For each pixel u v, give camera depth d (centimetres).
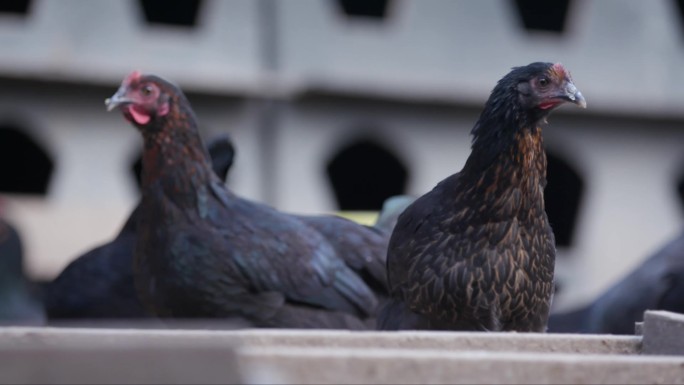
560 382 300
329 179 2867
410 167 2486
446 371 296
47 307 680
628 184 2628
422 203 543
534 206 530
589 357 303
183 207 606
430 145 2494
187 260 598
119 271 678
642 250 2627
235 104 2420
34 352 256
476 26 2530
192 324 604
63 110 2361
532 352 356
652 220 2634
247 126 2423
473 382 296
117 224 2320
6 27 2334
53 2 2353
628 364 301
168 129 610
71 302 675
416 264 534
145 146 614
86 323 673
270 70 2430
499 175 523
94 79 2344
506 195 523
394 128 2478
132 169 2681
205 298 602
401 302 554
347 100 2450
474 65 2511
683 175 2811
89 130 2370
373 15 2906
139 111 605
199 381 254
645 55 2638
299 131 2430
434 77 2480
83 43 2356
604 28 2628
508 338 363
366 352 297
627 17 2642
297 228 625
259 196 2412
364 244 653
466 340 358
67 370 255
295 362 291
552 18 2911
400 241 544
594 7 2628
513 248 526
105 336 302
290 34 2430
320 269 620
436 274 530
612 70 2617
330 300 621
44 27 2344
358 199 2891
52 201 2328
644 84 2628
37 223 2253
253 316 607
